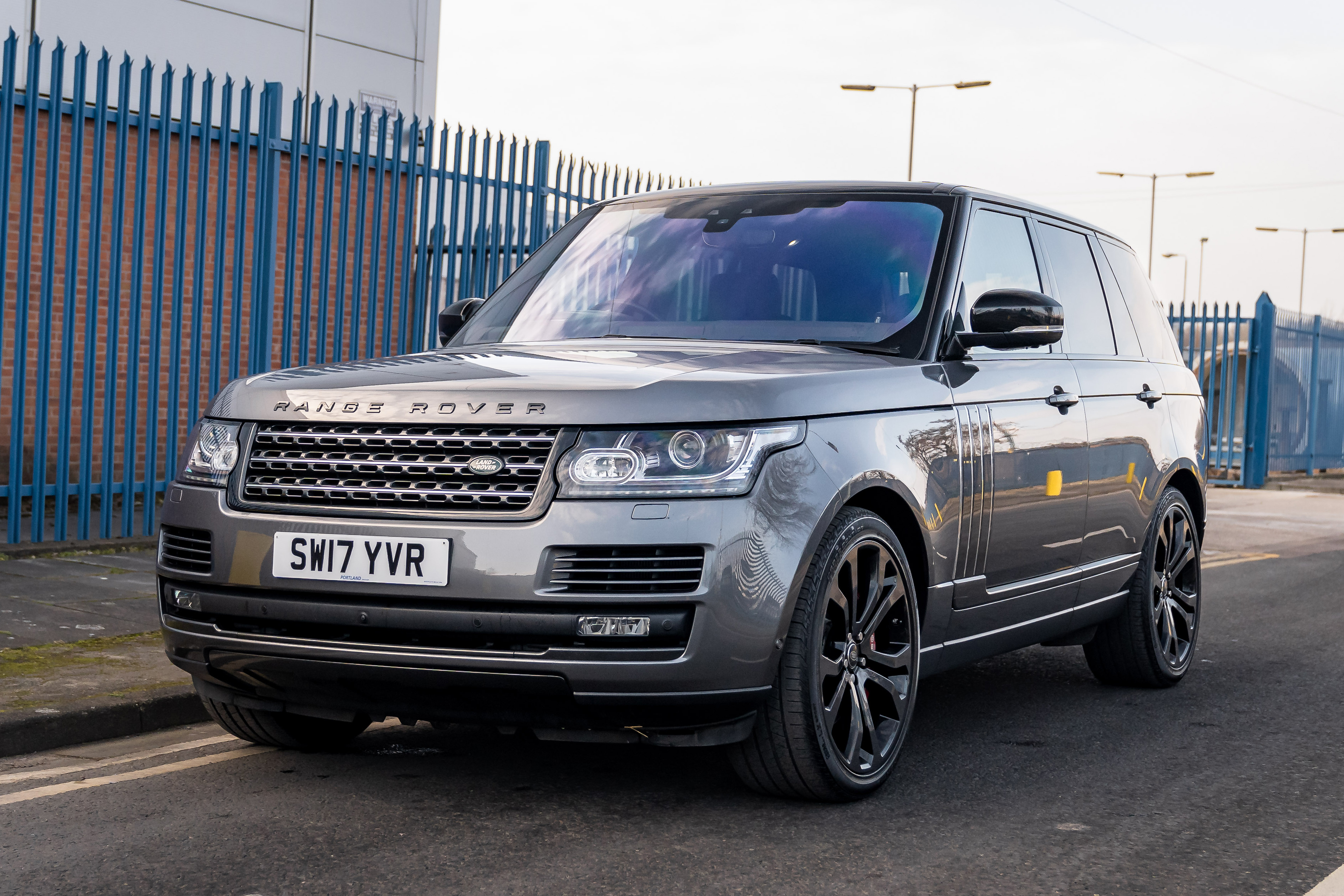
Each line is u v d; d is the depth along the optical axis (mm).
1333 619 7887
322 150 10578
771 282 4559
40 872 3266
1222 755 4629
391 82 12375
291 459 3684
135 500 9930
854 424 3795
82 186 9164
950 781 4223
